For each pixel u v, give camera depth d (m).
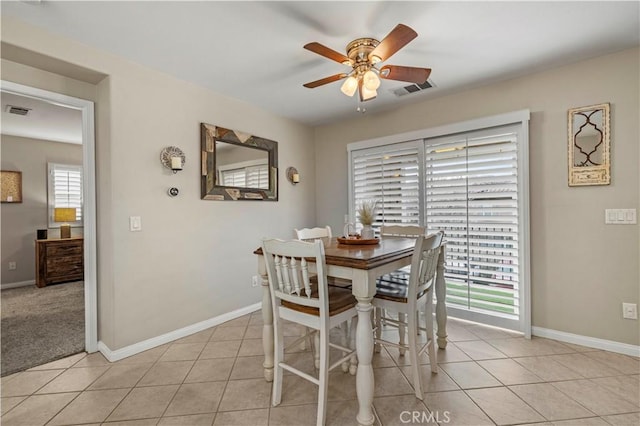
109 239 2.37
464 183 3.04
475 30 2.05
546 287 2.64
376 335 2.46
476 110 2.97
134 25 1.97
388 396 1.87
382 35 2.09
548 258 2.63
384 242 2.41
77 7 1.79
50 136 4.74
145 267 2.53
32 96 2.20
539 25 2.00
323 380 1.62
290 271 1.79
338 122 4.07
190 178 2.86
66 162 5.20
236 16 1.89
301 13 1.86
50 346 2.59
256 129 3.48
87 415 1.74
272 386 2.00
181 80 2.79
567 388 1.92
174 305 2.73
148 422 1.68
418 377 1.83
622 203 2.33
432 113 3.26
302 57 2.40
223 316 3.15
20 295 4.14
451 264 3.13
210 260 3.04
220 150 3.10
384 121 3.63
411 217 3.40
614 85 2.35
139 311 2.49
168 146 2.69
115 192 2.35
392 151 3.54
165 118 2.67
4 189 4.59
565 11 1.86
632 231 2.30
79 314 3.39
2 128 4.27
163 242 2.66
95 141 2.48
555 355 2.34
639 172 2.27
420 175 3.33
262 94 3.14
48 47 2.03
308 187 4.22
